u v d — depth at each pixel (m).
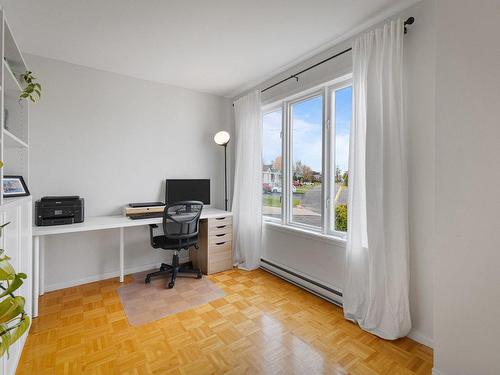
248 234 3.47
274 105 3.37
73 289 2.78
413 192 1.92
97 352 1.76
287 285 2.90
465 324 1.42
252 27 2.21
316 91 2.82
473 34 1.38
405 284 1.86
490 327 1.33
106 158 3.07
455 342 1.46
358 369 1.62
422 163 1.87
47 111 2.71
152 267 3.42
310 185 2.93
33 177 2.65
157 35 2.33
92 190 2.99
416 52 1.89
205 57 2.75
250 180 3.47
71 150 2.85
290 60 2.82
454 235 1.47
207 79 3.35
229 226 3.44
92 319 2.17
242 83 3.49
